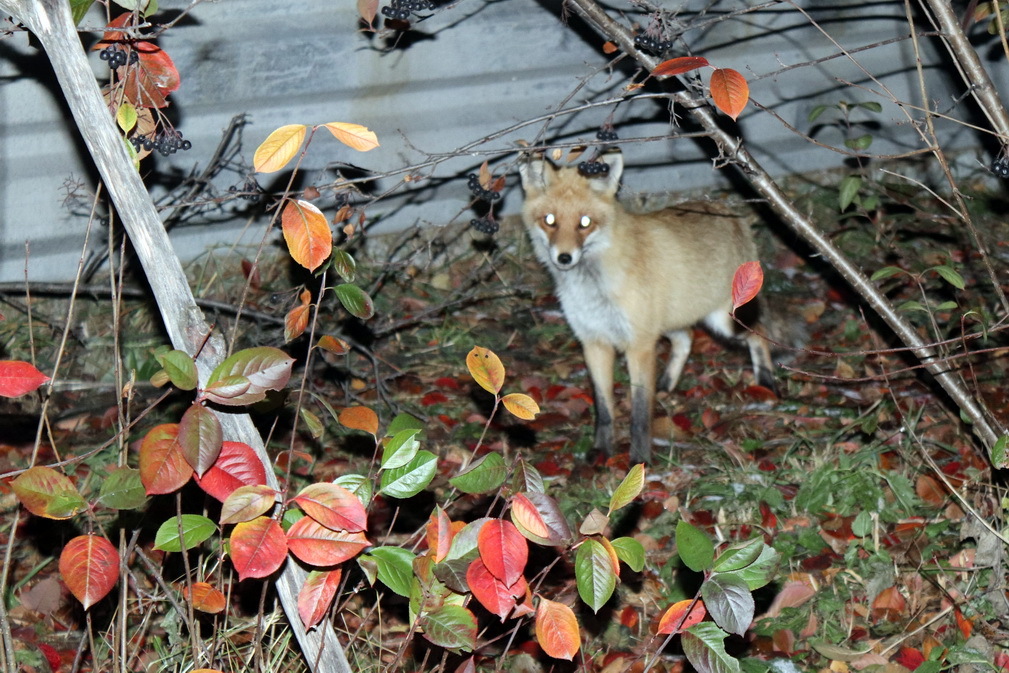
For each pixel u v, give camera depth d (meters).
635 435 5.12
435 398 5.57
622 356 6.30
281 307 5.48
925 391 5.36
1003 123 2.94
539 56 6.00
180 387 2.11
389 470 2.25
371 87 5.79
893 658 3.44
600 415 5.26
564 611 2.19
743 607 2.12
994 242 6.91
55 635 3.64
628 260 5.13
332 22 5.48
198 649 2.77
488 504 4.41
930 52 6.81
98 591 2.15
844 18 6.46
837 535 4.15
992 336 5.46
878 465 4.56
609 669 3.41
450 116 6.09
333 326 5.84
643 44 3.02
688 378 6.02
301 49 5.51
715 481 4.67
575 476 4.89
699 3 5.91
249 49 5.39
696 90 3.40
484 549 2.07
